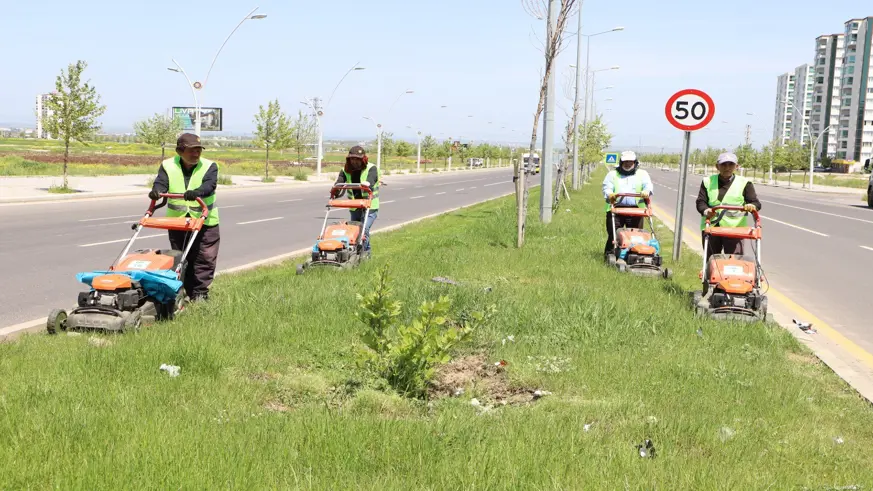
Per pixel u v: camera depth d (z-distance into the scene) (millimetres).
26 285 10469
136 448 4055
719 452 4488
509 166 139500
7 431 4332
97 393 5117
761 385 5949
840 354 7547
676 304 9008
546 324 7695
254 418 4703
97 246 14641
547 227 18078
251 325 7395
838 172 133625
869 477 4270
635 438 4715
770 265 14266
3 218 20062
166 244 15203
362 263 11531
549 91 19406
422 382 5801
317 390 5668
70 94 30062
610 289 9898
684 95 12766
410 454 4215
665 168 170250
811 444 4719
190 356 6117
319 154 53781
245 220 21297
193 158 8477
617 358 6621
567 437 4520
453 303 8422
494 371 6445
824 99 166125
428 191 42438
